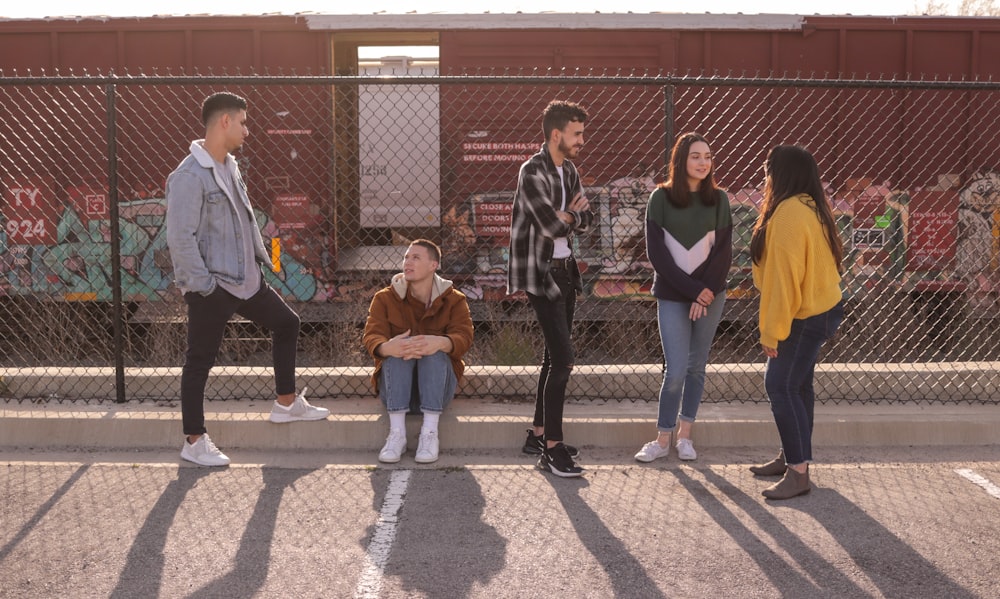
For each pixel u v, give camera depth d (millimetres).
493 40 7926
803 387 4289
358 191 9523
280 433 4805
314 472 4391
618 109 7918
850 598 3047
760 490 4156
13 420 4809
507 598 3037
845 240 8023
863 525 3707
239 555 3383
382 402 4832
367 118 9500
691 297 4273
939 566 3303
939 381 5379
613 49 7949
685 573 3242
